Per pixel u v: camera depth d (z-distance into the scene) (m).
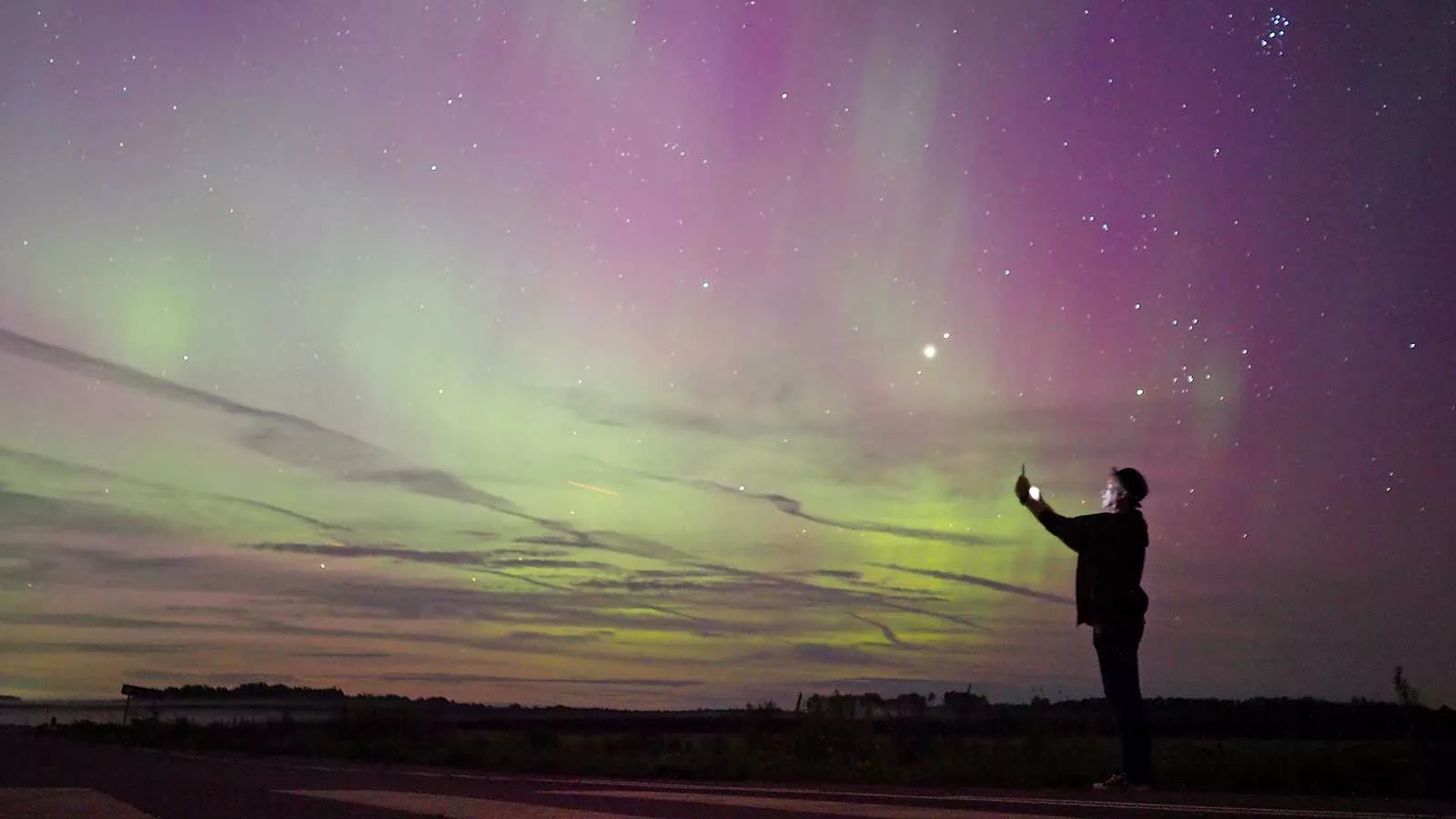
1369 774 7.02
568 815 5.54
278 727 21.19
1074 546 6.95
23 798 6.71
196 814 5.72
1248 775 7.36
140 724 22.66
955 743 12.09
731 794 7.08
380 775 9.35
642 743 15.42
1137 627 6.88
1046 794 6.76
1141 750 6.85
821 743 12.03
